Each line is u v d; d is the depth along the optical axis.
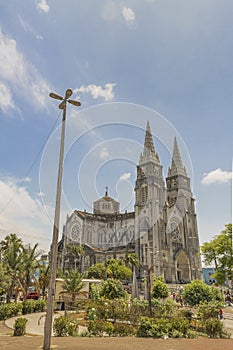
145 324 12.93
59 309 25.53
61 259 56.19
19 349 8.87
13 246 29.45
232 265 30.12
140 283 48.38
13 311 21.67
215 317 15.22
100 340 11.09
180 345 10.35
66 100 10.70
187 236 75.25
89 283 29.89
